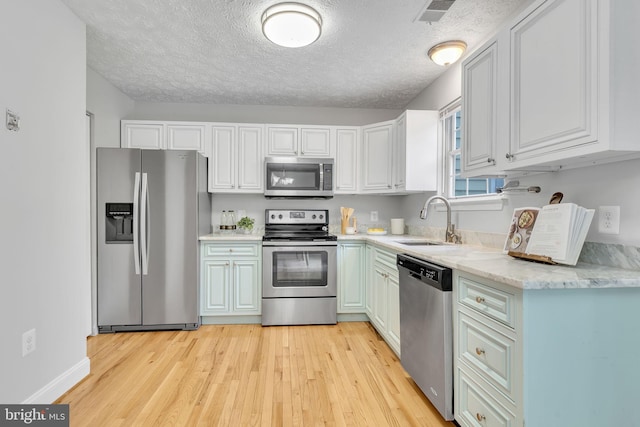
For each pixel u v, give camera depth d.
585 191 1.54
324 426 1.64
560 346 1.16
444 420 1.69
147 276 2.91
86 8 2.01
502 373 1.26
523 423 1.15
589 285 1.14
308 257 3.13
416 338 1.93
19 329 1.61
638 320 1.19
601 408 1.18
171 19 2.13
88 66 2.81
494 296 1.31
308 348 2.57
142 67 2.84
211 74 2.97
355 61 2.71
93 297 2.86
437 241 2.67
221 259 3.10
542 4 1.37
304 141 3.51
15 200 1.60
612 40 1.11
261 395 1.90
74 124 2.05
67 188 1.98
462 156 2.04
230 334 2.87
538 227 1.58
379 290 2.78
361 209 3.88
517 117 1.54
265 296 3.09
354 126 3.56
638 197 1.31
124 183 2.87
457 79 2.69
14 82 1.60
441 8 2.00
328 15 2.06
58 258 1.90
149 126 3.37
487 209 2.27
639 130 1.13
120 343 2.66
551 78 1.33
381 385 2.02
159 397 1.88
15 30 1.60
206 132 3.42
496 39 1.69
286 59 2.68
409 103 3.70
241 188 3.45
